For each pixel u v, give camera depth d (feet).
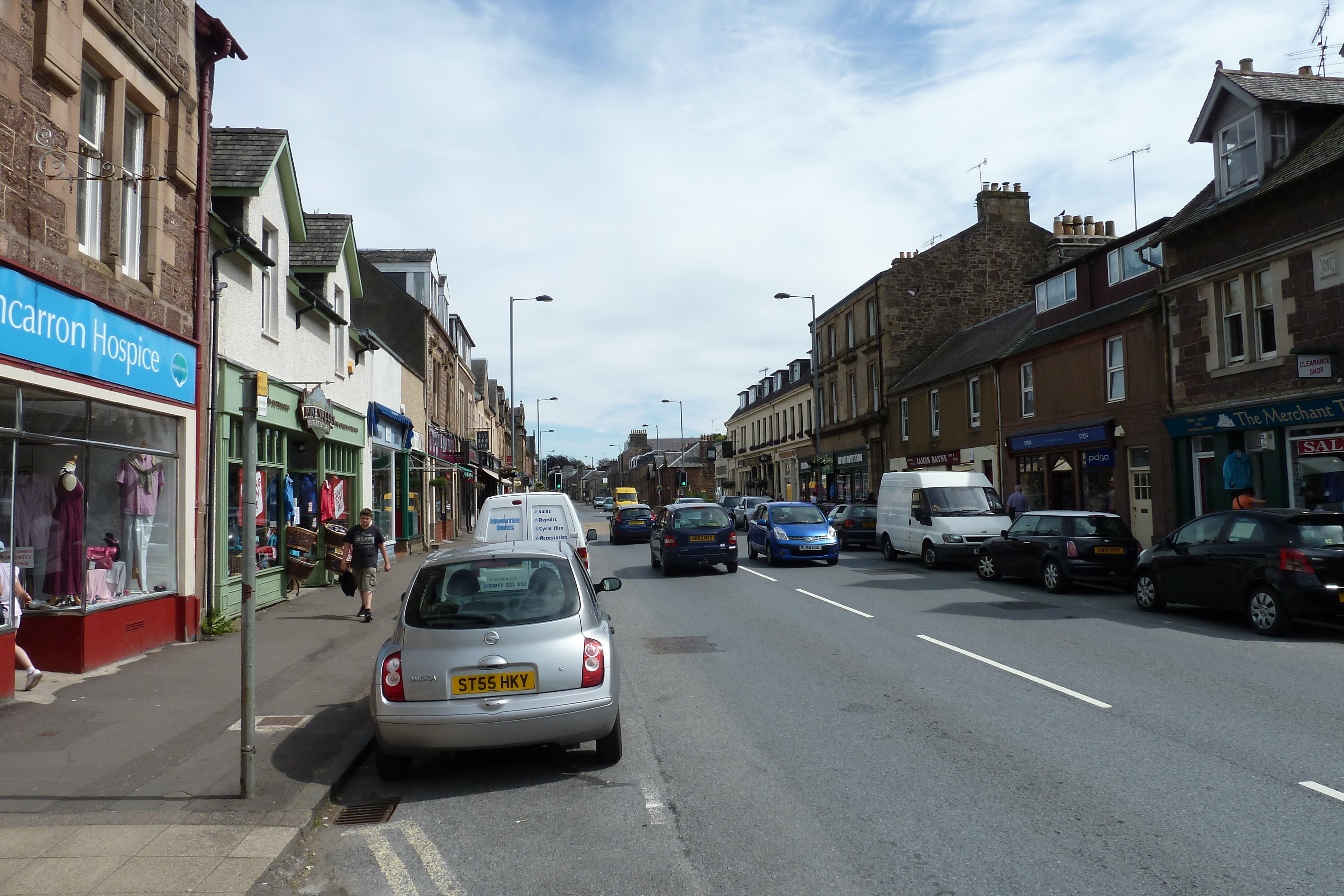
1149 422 63.10
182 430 34.68
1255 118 52.70
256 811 16.46
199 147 35.99
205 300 36.11
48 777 18.37
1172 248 59.72
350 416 60.44
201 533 36.09
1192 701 23.57
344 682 27.89
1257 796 16.29
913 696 24.93
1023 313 95.55
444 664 18.12
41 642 28.04
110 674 28.17
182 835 15.33
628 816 16.35
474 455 129.90
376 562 41.32
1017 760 18.84
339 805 17.67
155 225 32.55
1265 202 51.31
